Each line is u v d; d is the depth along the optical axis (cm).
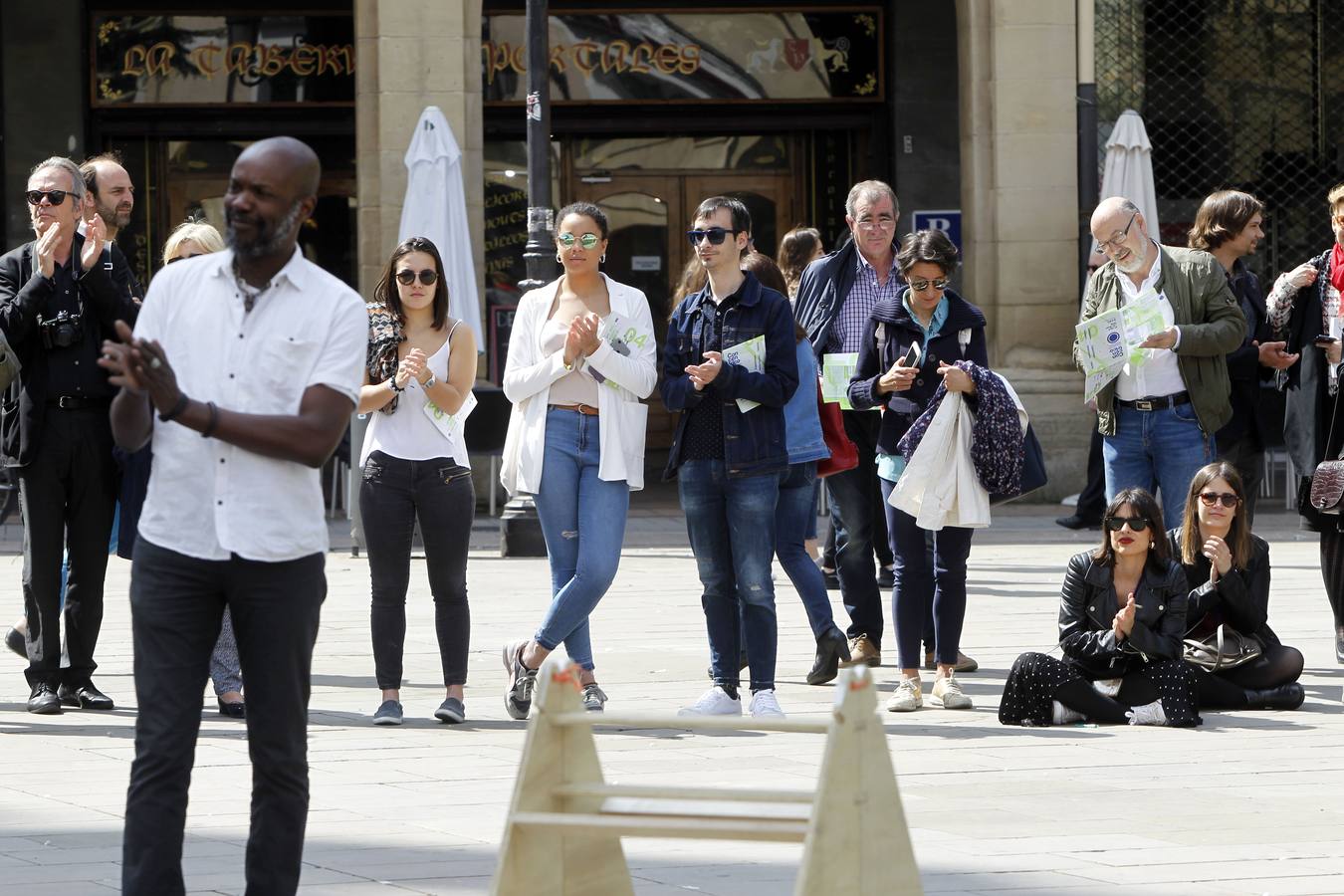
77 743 2191
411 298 2286
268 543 1304
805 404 2472
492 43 6047
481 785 1927
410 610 3378
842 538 2788
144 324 1338
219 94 6000
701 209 2288
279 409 1310
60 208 2298
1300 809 1798
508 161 6138
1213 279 2648
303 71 6028
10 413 2377
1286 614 3247
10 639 2522
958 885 1483
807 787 1883
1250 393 2930
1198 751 2139
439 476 2302
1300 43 5972
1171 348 2584
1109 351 2614
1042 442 5275
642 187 6247
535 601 3441
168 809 1312
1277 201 6009
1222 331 2598
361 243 5075
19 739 2217
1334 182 6006
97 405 2372
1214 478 2439
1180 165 5934
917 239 2458
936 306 2467
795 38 6162
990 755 2111
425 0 5038
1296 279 2727
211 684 2731
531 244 4322
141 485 2369
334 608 3375
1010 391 2400
